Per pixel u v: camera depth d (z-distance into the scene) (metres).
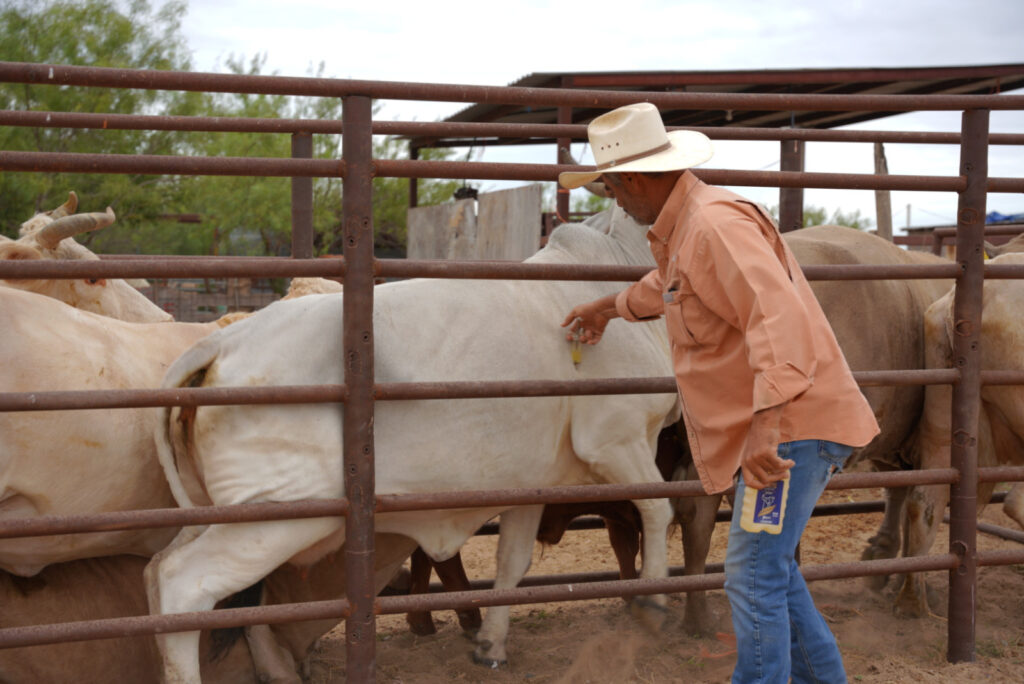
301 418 3.20
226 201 21.41
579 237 4.14
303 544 3.24
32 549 3.29
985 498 4.60
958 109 3.63
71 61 18.23
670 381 3.35
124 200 18.56
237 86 2.94
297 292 5.23
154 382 3.63
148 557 3.69
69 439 3.20
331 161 3.02
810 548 6.44
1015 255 4.38
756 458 2.40
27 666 3.37
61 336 3.36
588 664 4.02
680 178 2.79
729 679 3.86
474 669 4.02
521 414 3.61
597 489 3.32
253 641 3.70
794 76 10.41
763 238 2.54
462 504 3.18
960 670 3.76
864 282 4.72
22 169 2.80
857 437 2.65
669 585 3.41
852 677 3.78
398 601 3.14
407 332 3.46
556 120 13.17
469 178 3.18
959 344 3.70
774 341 2.39
